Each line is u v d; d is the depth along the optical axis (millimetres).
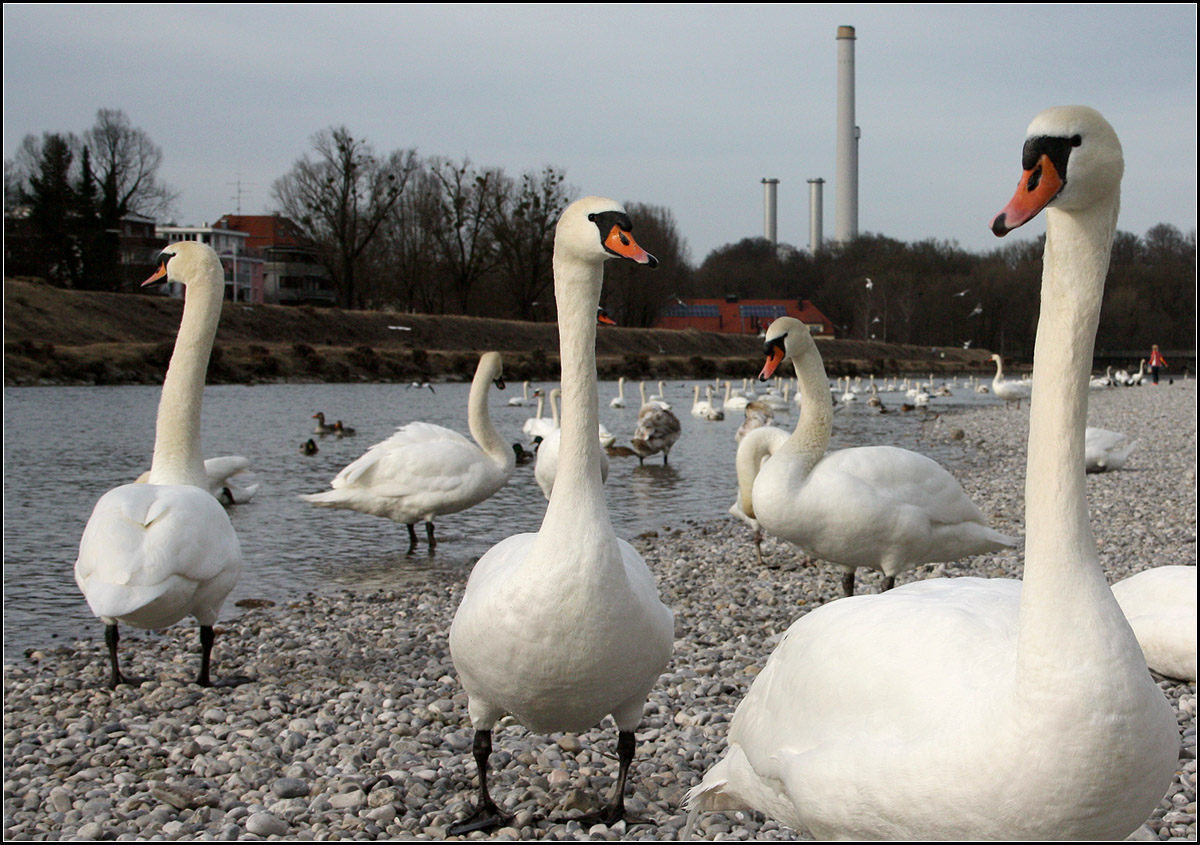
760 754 3553
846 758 3119
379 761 5316
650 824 4594
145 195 69062
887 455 7809
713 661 7043
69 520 13000
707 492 16859
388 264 79188
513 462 12312
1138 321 80438
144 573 5914
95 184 67062
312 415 31688
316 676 6969
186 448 7535
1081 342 2674
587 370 4270
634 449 20609
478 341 72312
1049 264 2727
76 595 9461
